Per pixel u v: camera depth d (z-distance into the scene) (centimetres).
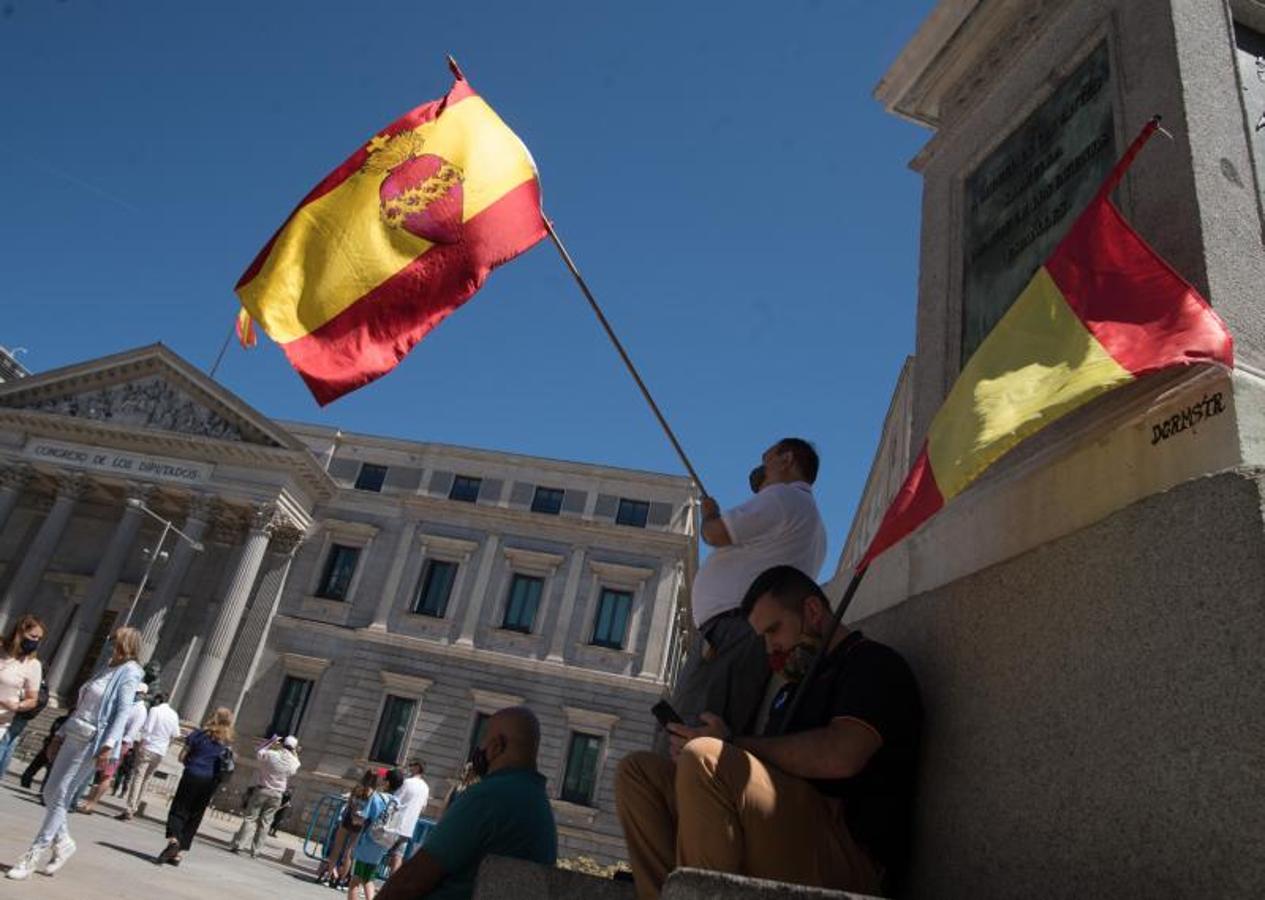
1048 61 398
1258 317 275
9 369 4553
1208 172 296
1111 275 261
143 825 1359
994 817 241
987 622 271
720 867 194
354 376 404
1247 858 177
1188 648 204
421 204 434
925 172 480
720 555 340
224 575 3584
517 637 3322
